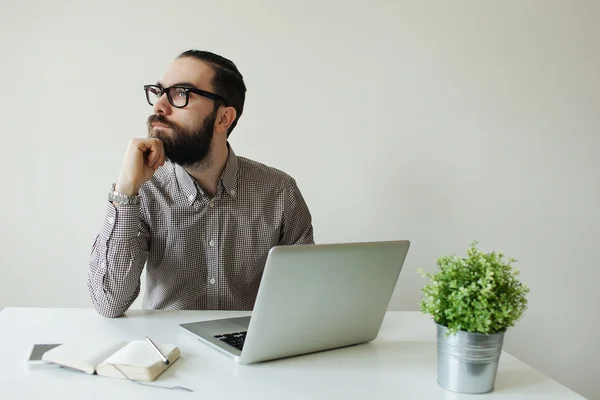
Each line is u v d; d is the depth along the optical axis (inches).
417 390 37.1
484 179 86.7
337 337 44.6
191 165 61.1
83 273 81.4
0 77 78.5
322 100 83.6
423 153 85.6
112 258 51.9
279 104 82.9
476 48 85.6
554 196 87.7
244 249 65.5
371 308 45.3
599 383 89.0
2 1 78.1
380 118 84.7
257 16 81.8
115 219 52.9
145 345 40.9
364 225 85.5
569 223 88.0
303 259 38.8
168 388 35.8
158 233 63.6
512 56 86.1
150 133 58.9
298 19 82.5
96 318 51.6
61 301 81.4
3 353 41.0
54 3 78.9
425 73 85.0
